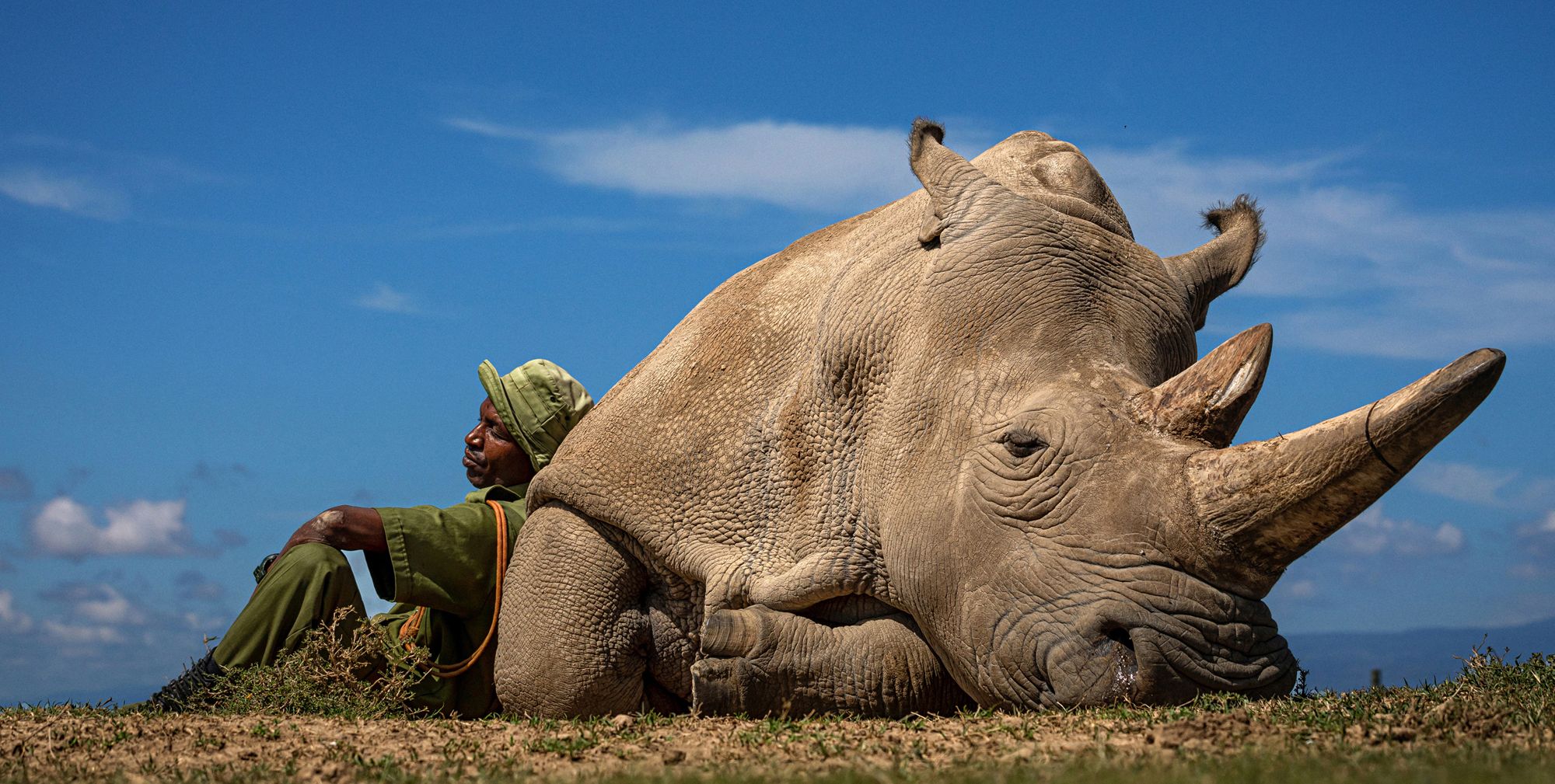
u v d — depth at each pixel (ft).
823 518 24.76
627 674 27.55
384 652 27.78
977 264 23.72
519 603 28.25
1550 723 17.97
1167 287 24.62
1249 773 14.01
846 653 23.77
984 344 23.21
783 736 19.89
